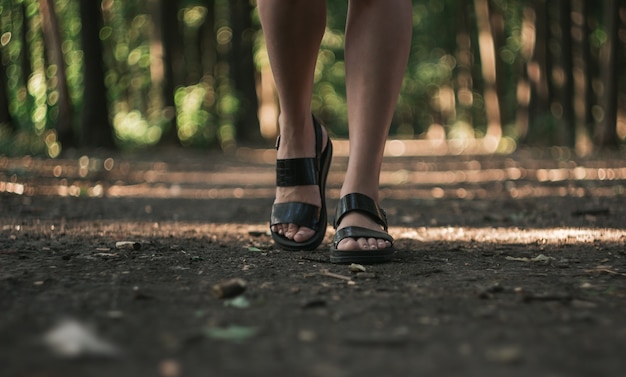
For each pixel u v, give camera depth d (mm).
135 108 17719
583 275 2006
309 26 2348
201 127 15289
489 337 1300
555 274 2023
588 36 13094
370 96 2348
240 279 1887
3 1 11727
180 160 11195
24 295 1629
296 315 1472
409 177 8359
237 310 1513
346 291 1747
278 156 2574
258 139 19266
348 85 2406
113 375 1061
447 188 6598
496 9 17766
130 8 16469
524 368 1111
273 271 2059
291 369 1098
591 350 1216
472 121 22078
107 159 9945
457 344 1250
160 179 7664
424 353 1193
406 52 2371
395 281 1898
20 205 4441
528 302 1616
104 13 16016
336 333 1322
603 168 8438
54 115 11406
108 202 4969
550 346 1240
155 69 15617
